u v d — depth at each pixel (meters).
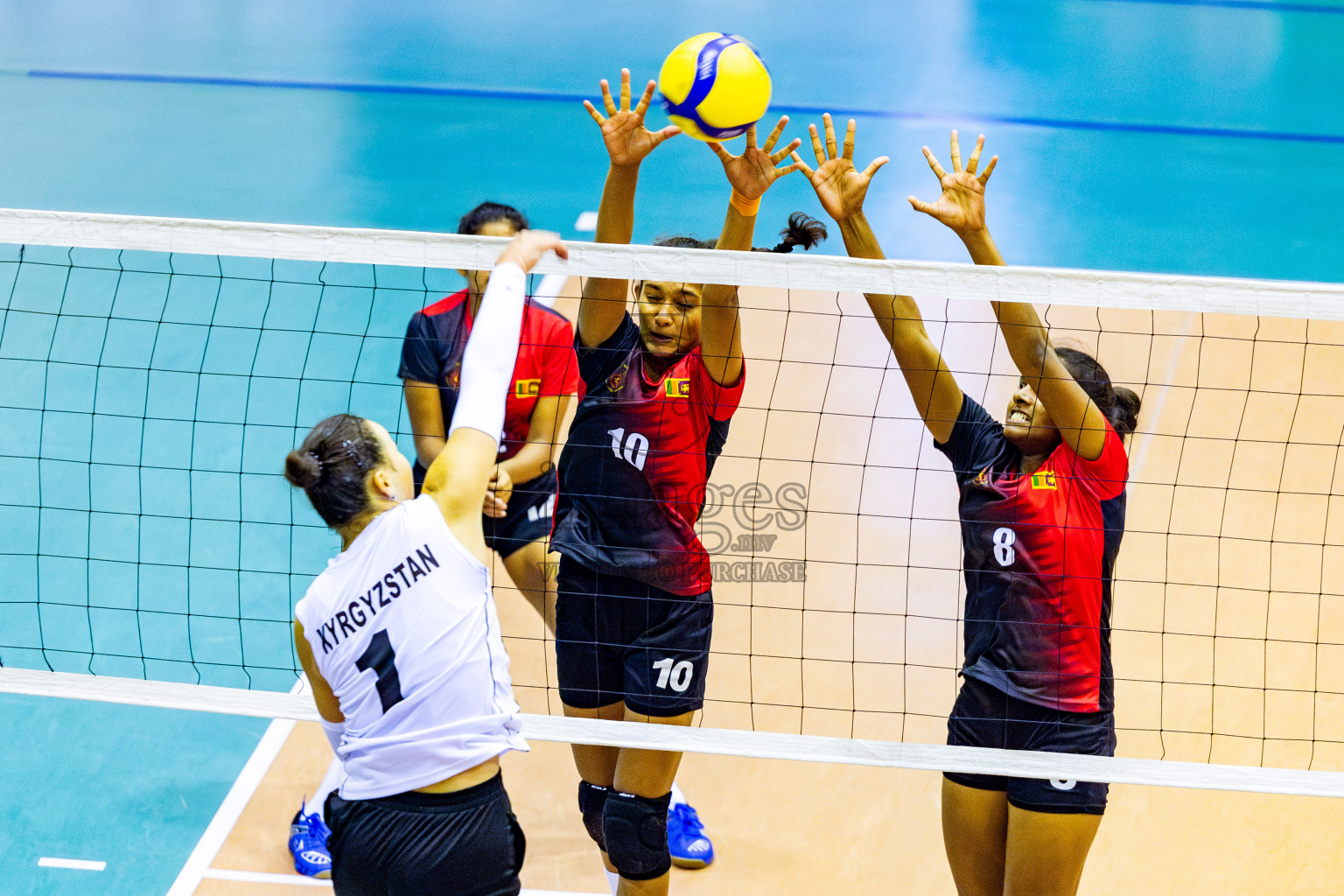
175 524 12.30
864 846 8.83
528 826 8.95
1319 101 24.95
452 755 5.61
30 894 8.21
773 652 10.80
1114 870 8.66
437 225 18.62
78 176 20.14
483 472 5.88
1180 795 9.43
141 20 29.33
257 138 22.14
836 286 6.71
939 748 6.93
